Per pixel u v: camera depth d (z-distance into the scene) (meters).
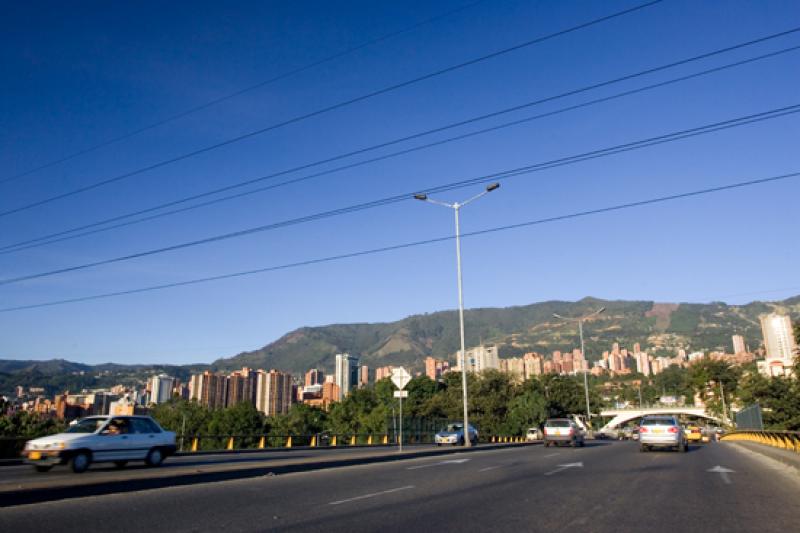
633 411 138.88
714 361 115.06
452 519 10.40
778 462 23.20
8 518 10.30
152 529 9.47
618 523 10.02
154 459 20.83
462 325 36.06
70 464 18.17
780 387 65.69
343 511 11.27
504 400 78.50
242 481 16.53
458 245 36.94
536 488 14.83
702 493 13.85
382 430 85.38
